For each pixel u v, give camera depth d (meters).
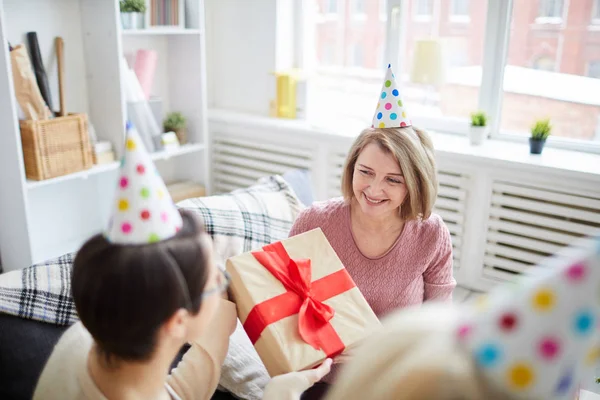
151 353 0.79
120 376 0.81
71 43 2.43
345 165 1.48
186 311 0.78
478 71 2.59
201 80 2.82
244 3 2.97
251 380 1.41
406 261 1.48
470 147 2.41
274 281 1.19
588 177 2.09
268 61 2.97
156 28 2.55
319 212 1.54
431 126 2.75
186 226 0.81
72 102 2.48
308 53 3.03
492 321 0.54
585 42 2.35
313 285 1.22
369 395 0.60
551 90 2.46
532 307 0.52
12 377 1.23
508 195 2.30
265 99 3.04
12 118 2.03
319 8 2.93
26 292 1.34
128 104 2.48
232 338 1.52
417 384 0.56
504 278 2.36
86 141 2.30
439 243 1.49
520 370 0.51
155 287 0.73
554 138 2.47
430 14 2.64
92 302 0.74
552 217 2.23
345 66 2.93
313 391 1.30
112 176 2.77
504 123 2.60
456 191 2.36
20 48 2.11
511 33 2.47
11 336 1.27
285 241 1.28
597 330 0.51
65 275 1.41
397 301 1.47
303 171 2.18
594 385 1.56
